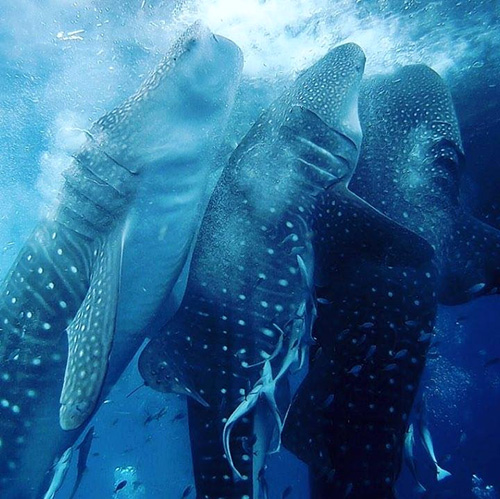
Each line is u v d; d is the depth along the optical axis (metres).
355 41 6.29
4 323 3.67
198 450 3.39
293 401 3.14
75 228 3.69
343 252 3.44
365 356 3.10
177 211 3.79
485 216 5.38
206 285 3.63
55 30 6.68
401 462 2.98
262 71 6.02
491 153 5.47
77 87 7.24
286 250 3.57
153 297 3.90
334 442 2.95
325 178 3.64
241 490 3.24
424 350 3.21
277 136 3.83
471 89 5.80
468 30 5.82
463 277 3.85
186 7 6.21
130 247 3.69
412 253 3.27
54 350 3.66
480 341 12.27
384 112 4.38
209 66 3.67
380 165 4.13
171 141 3.70
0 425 3.53
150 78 3.82
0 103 7.23
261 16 5.95
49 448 3.70
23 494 3.60
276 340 3.48
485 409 12.46
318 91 3.82
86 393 2.88
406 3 5.84
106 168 3.64
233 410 3.38
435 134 4.12
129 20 6.48
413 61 6.28
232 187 3.81
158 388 3.50
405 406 3.04
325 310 3.37
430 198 3.92
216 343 3.51
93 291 3.29
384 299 3.25
